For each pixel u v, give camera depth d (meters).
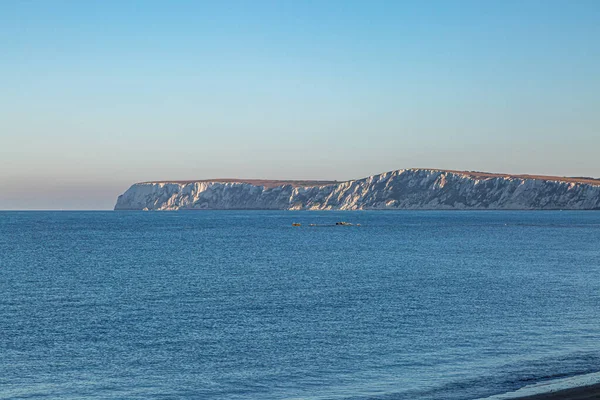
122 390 26.59
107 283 61.75
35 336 36.91
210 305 47.75
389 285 59.41
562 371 28.22
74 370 29.66
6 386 27.14
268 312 44.59
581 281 61.66
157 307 46.94
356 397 25.19
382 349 33.38
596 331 37.16
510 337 35.88
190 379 28.16
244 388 26.77
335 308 46.19
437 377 27.88
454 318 41.94
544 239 137.25
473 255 95.44
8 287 59.00
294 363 30.77
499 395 23.36
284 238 146.50
